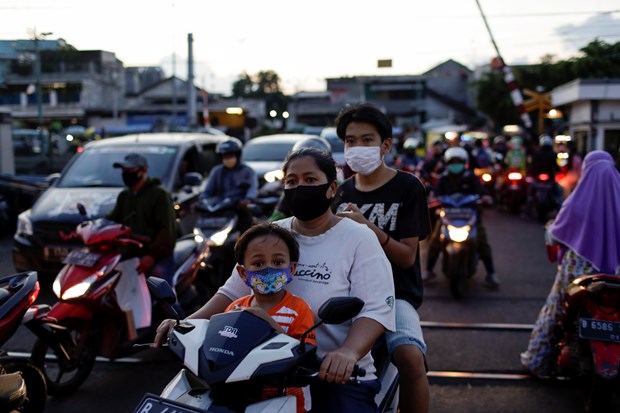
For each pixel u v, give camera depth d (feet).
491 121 143.95
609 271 13.41
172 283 16.72
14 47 69.51
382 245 9.93
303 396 7.79
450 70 206.39
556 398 14.02
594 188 13.61
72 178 25.70
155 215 16.58
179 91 163.94
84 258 14.19
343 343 7.97
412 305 10.53
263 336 7.25
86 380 15.14
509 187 44.39
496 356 16.43
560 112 78.48
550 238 14.49
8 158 52.11
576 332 13.47
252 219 24.45
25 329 18.69
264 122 161.99
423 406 9.57
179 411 6.87
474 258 22.50
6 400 9.77
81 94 121.08
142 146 27.37
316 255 8.67
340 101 194.59
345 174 17.43
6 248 27.94
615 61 75.25
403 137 98.43
